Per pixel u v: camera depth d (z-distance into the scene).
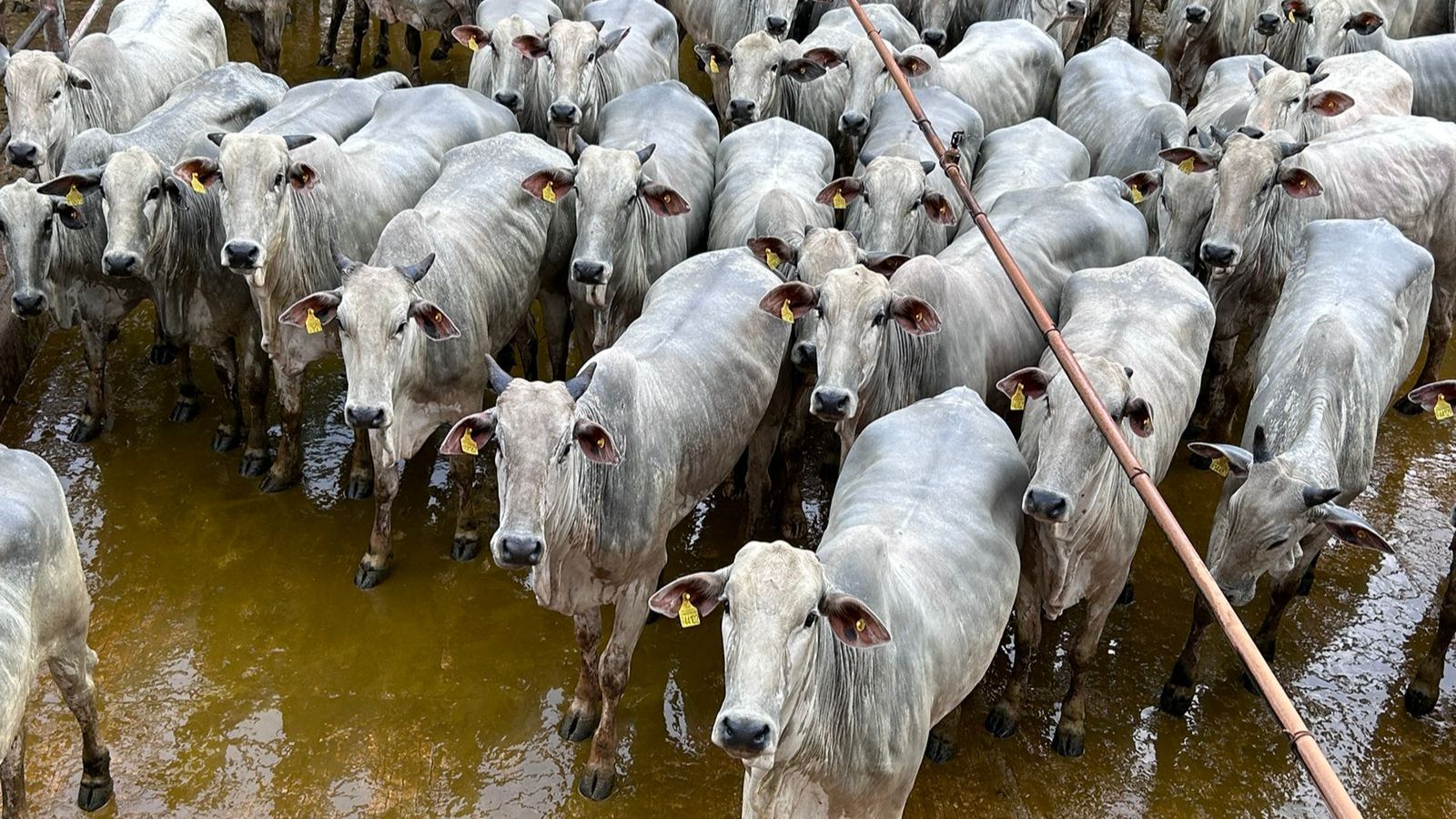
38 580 5.31
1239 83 10.58
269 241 7.41
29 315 8.08
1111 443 5.44
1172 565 8.07
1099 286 7.45
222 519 8.07
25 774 6.06
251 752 6.48
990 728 6.80
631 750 6.64
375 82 9.95
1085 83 10.62
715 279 7.35
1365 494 8.68
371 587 7.59
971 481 5.91
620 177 7.66
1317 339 6.96
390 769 6.44
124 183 7.74
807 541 8.20
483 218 7.91
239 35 14.02
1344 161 9.02
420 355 7.13
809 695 4.57
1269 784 6.59
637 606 6.30
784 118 10.23
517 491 5.34
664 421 6.27
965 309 7.24
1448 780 6.63
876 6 11.56
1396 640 7.53
